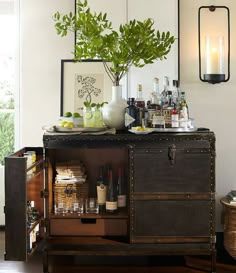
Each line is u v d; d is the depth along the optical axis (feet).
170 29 15.29
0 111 16.48
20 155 13.92
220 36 15.37
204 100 15.69
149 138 13.29
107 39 13.91
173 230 13.48
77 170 14.16
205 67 15.57
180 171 13.37
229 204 14.33
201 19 15.52
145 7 15.30
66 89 15.65
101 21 14.64
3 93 16.46
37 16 15.76
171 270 13.75
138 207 13.46
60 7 15.72
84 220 14.33
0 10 16.03
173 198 13.42
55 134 13.48
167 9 15.28
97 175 15.26
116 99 14.46
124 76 15.40
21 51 15.85
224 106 15.69
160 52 14.10
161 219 13.46
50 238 13.89
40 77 15.88
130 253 13.55
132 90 15.43
